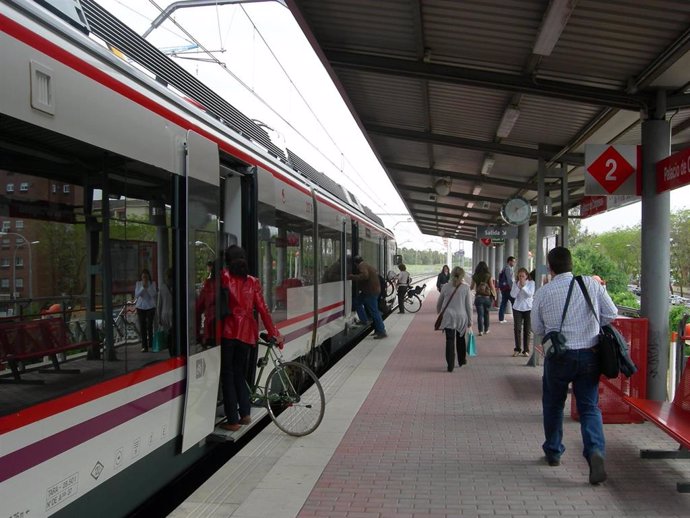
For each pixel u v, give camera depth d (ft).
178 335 14.75
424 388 27.35
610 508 13.60
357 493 14.61
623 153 21.22
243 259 18.62
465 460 17.08
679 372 20.36
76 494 10.66
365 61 23.77
